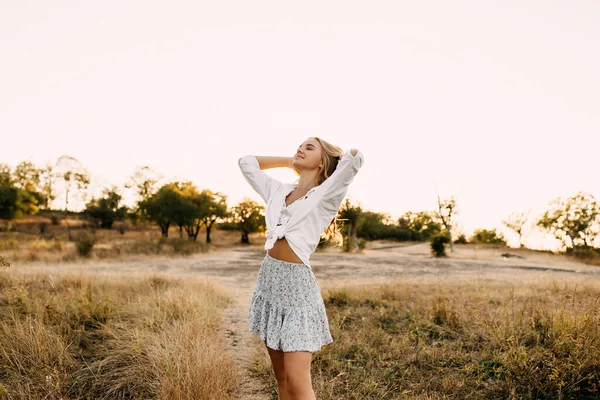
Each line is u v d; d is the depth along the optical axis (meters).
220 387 3.10
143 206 36.12
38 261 17.14
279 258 2.10
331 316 5.73
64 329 4.27
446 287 9.07
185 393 2.90
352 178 2.08
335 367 3.70
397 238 56.06
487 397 3.13
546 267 19.09
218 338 4.54
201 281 9.37
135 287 7.70
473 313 5.03
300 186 2.29
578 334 3.43
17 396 2.90
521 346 3.55
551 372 3.19
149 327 4.45
